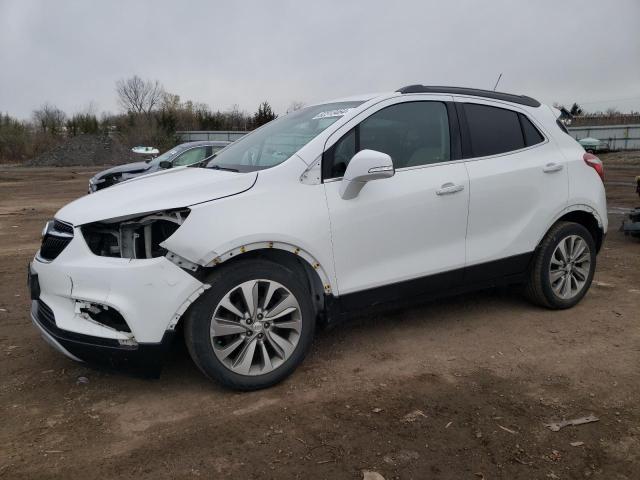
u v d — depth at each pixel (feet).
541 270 15.53
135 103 212.43
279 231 11.30
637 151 123.03
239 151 14.39
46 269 11.35
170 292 10.54
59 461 9.29
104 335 10.62
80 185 74.79
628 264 21.89
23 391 11.73
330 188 12.18
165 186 11.67
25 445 9.75
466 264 14.08
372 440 9.77
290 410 10.81
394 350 13.58
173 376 12.33
